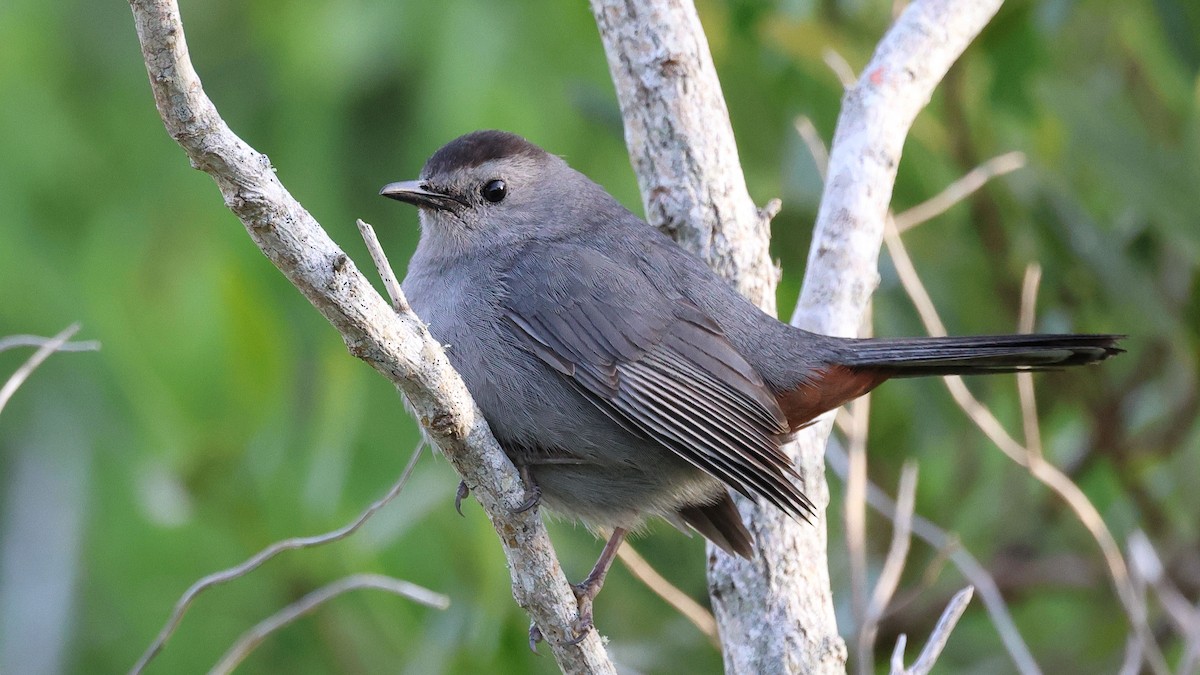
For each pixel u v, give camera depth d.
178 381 10.05
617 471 8.46
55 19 11.86
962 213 11.51
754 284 8.64
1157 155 10.23
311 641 10.16
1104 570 11.07
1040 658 11.25
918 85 8.73
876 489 9.49
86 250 11.28
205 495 9.76
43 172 11.37
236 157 5.74
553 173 9.31
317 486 9.89
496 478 6.88
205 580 7.71
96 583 10.41
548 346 8.39
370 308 6.21
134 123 11.86
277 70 11.86
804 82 11.46
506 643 9.96
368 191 11.54
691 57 8.51
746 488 7.97
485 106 11.37
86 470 10.70
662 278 8.50
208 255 11.34
